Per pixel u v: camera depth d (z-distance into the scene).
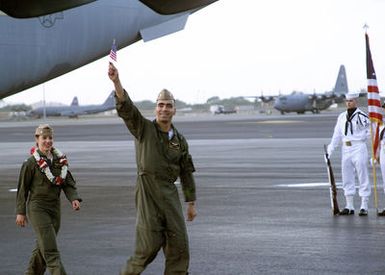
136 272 7.00
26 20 18.72
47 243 7.58
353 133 12.64
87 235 10.83
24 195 7.69
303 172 20.42
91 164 25.34
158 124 7.05
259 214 12.67
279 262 8.76
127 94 6.84
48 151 7.80
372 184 16.98
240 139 40.72
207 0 12.08
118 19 19.56
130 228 11.45
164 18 19.95
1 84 18.86
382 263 8.62
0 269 8.59
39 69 19.05
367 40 12.72
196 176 19.77
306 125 61.34
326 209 13.24
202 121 89.19
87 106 146.62
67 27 19.14
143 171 6.97
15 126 93.19
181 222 7.04
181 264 7.07
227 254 9.27
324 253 9.25
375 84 12.73
